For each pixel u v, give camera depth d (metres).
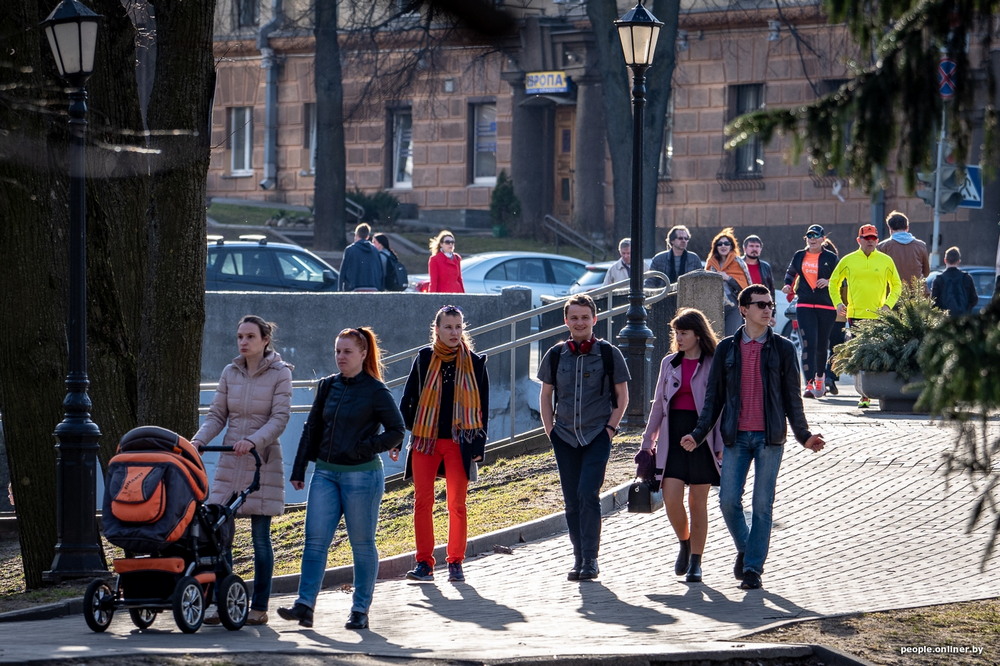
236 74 125.62
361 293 56.00
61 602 27.09
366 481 23.38
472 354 28.83
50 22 28.61
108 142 32.53
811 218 102.31
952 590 25.62
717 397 26.80
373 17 95.56
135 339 35.59
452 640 21.59
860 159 18.97
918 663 20.20
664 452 27.56
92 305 34.25
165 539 22.17
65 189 32.59
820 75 101.88
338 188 107.94
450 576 28.50
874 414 44.88
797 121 19.06
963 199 56.03
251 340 24.36
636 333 41.91
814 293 50.41
